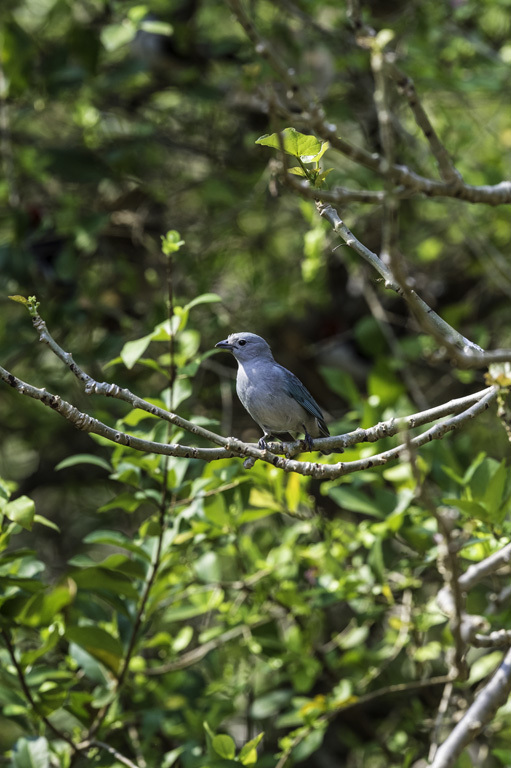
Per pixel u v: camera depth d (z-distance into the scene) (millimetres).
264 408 9289
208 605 10430
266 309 14969
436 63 14453
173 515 9219
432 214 17422
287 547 10609
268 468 9992
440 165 5512
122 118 16469
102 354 13773
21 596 8383
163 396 8945
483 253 14953
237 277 17234
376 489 10203
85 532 16984
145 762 9859
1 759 8773
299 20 15352
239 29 17062
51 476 16719
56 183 16531
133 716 10086
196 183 16078
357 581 9695
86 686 10383
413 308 5008
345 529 10938
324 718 9898
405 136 14734
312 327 16750
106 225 14891
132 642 8734
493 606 9344
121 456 9188
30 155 14609
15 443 18031
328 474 6844
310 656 10875
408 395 15828
